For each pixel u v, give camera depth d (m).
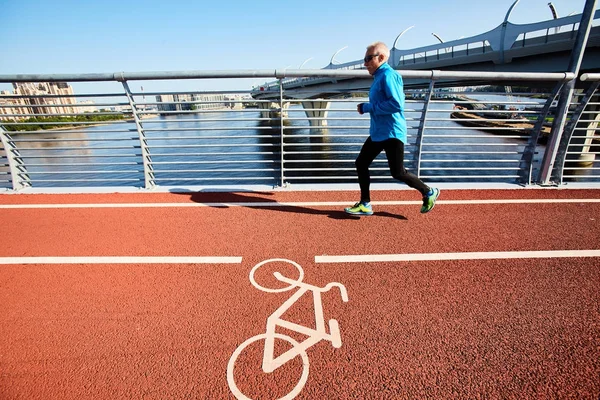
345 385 1.88
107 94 4.70
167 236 3.75
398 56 41.19
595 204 4.57
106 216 4.33
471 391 1.83
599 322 2.34
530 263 3.11
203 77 4.43
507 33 27.97
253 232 3.82
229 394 1.84
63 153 29.62
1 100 4.83
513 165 25.42
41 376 1.96
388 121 3.52
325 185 5.34
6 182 5.61
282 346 2.16
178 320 2.41
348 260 3.20
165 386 1.89
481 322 2.35
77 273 3.03
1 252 3.42
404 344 2.16
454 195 5.02
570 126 5.05
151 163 5.29
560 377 1.90
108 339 2.24
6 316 2.47
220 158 26.80
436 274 2.95
